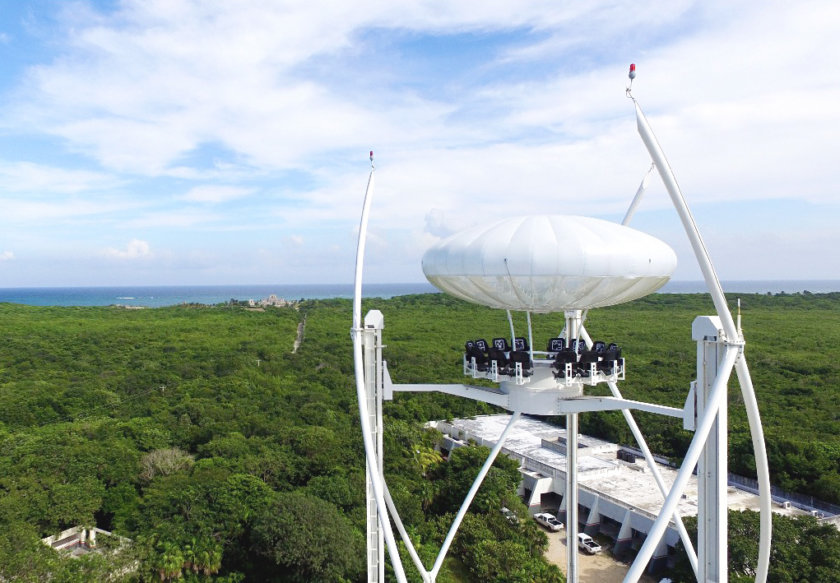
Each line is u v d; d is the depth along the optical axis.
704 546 14.41
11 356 86.94
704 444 13.91
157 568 27.38
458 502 36.72
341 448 41.56
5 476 35.91
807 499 36.31
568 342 18.52
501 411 62.41
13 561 24.50
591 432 51.84
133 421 50.19
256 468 38.25
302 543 28.16
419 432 48.59
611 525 37.00
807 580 24.83
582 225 15.34
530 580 27.86
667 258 15.85
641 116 14.07
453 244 16.30
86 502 33.78
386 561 29.19
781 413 55.00
